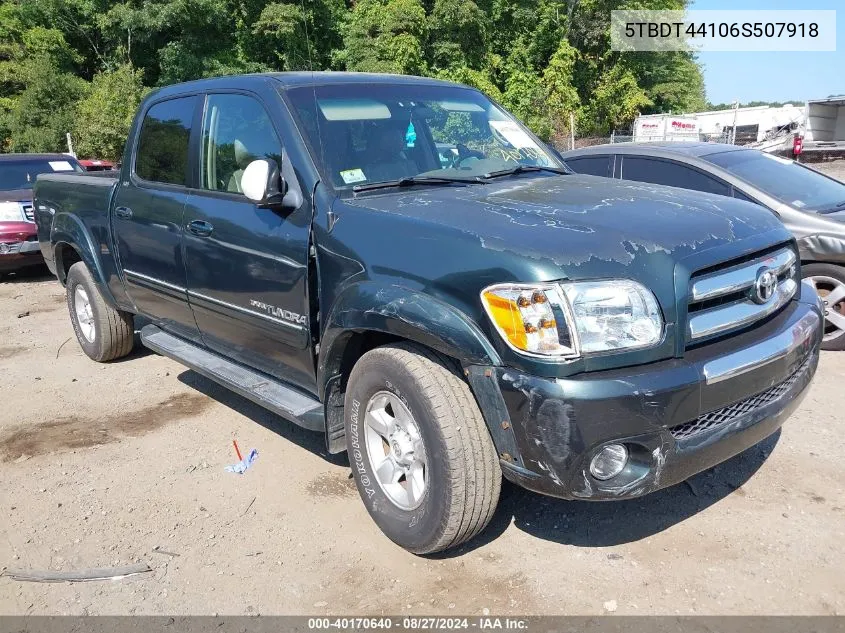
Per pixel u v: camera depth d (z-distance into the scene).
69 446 4.30
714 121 34.53
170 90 4.52
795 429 4.15
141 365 5.76
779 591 2.77
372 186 3.35
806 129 31.27
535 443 2.50
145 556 3.17
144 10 31.16
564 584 2.87
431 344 2.71
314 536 3.27
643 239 2.64
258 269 3.53
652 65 42.06
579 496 2.53
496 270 2.55
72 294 5.86
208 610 2.81
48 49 32.72
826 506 3.34
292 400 3.62
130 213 4.59
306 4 31.48
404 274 2.82
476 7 33.34
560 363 2.44
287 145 3.44
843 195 5.94
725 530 3.18
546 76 35.75
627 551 3.07
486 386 2.58
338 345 3.16
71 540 3.31
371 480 3.16
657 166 6.30
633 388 2.44
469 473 2.72
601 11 38.19
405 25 31.98
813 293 3.36
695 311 2.67
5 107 31.83
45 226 5.88
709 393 2.59
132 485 3.81
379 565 3.04
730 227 2.88
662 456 2.56
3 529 3.42
